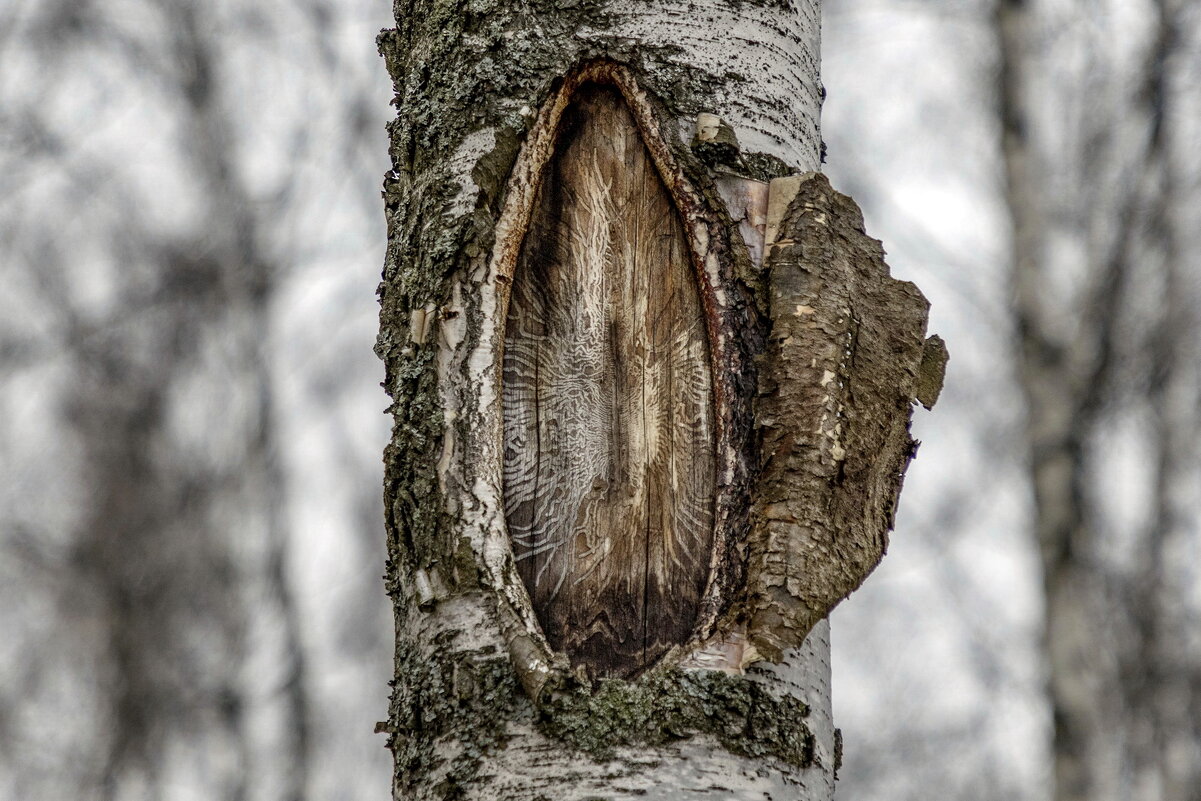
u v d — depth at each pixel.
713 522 2.71
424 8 2.82
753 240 2.75
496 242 2.73
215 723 7.41
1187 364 6.48
